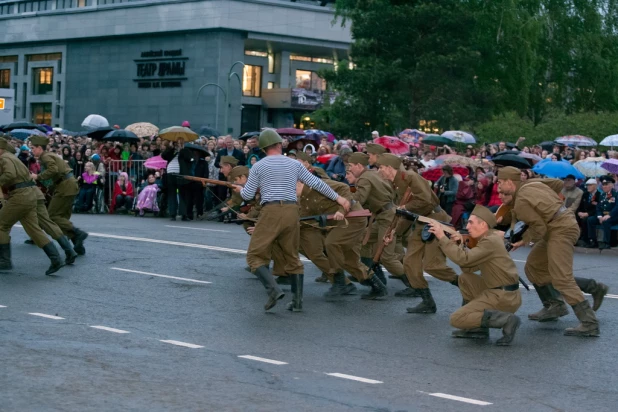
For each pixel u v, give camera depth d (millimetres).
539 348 9477
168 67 79750
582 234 20953
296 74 85000
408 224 12008
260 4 78188
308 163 13188
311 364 8414
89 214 26750
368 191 12242
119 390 7227
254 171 10906
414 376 8094
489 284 9719
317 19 81312
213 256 16109
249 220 13820
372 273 12211
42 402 6797
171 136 25359
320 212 11977
